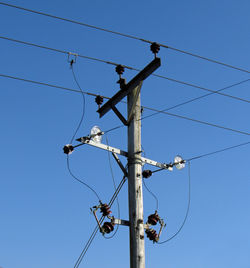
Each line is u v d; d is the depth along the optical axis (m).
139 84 11.51
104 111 12.38
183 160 12.20
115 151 11.18
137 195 10.67
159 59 10.94
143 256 10.12
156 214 10.86
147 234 10.62
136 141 11.27
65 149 11.06
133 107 11.54
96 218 10.37
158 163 11.80
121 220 10.52
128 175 11.00
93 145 10.93
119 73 12.00
